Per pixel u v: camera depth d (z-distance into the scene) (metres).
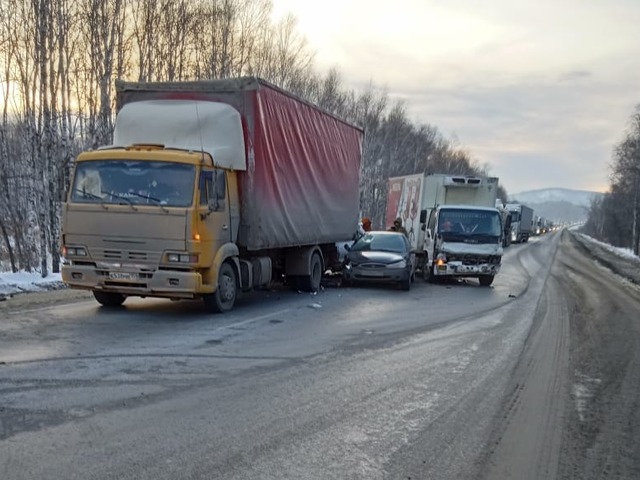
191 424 4.99
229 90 10.90
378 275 15.50
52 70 17.05
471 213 18.11
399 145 58.94
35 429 4.68
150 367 6.64
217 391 5.91
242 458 4.36
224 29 27.12
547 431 5.25
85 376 6.15
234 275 10.85
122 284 9.60
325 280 16.88
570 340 9.45
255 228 11.02
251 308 11.38
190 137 10.52
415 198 21.98
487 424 5.35
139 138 10.66
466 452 4.69
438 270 17.75
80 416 5.01
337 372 6.87
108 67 18.95
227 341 8.22
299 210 13.13
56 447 4.37
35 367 6.38
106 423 4.89
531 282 19.27
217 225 10.00
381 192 52.38
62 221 9.80
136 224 9.46
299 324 9.87
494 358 7.94
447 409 5.72
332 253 16.56
